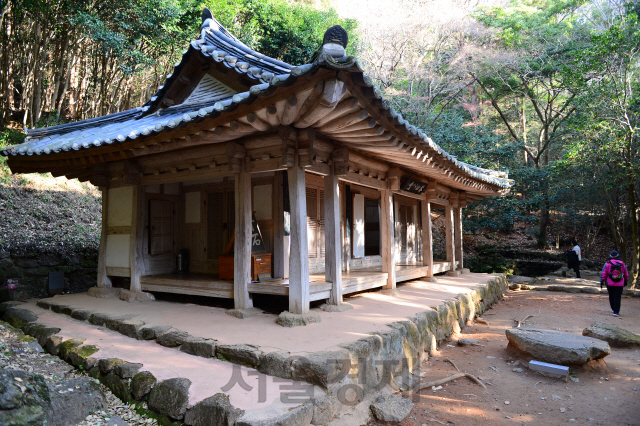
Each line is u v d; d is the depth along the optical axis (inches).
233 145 207.8
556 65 692.1
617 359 216.7
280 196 251.8
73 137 271.1
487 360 213.6
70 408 121.3
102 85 551.5
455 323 265.1
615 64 443.8
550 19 852.0
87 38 549.3
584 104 466.6
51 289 326.6
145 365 147.5
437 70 786.2
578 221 674.2
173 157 247.1
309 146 192.5
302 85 138.0
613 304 333.1
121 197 285.6
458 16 763.4
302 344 154.2
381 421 137.7
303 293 196.2
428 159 241.1
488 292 370.0
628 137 440.1
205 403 114.7
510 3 991.6
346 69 124.2
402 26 756.6
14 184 424.8
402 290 307.9
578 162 518.0
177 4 516.7
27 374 122.0
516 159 729.6
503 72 759.7
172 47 560.7
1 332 206.4
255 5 683.4
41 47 507.8
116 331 199.0
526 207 657.6
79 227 406.6
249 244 219.9
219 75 267.3
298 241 197.2
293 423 108.6
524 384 179.9
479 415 147.6
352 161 246.5
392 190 296.0
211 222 286.7
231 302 247.1
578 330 281.7
